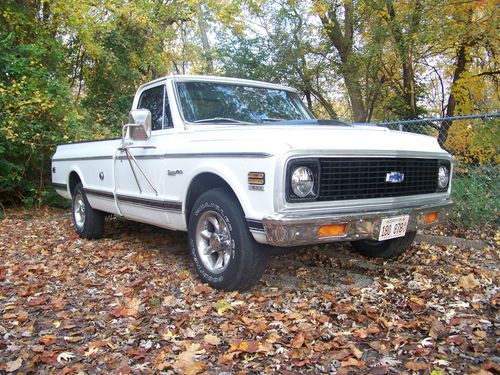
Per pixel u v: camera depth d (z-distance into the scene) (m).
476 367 2.53
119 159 5.27
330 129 3.72
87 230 6.20
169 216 4.49
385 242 4.71
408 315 3.30
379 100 14.05
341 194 3.44
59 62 10.53
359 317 3.22
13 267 4.95
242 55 14.53
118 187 5.36
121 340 3.05
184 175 4.13
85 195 6.16
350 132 3.76
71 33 11.47
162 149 4.48
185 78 4.80
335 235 3.35
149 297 3.79
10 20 9.55
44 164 9.48
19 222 8.09
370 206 3.61
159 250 5.48
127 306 3.62
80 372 2.65
